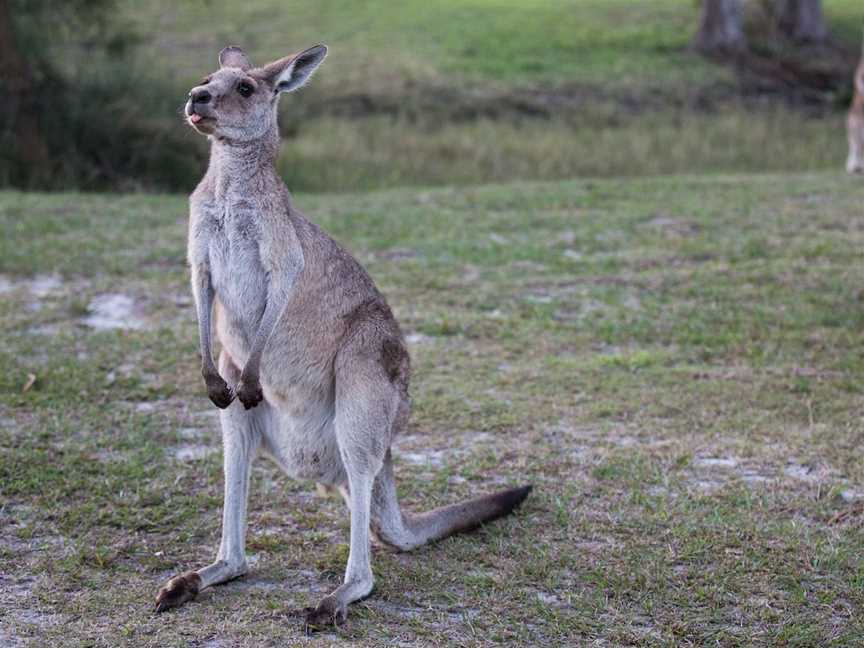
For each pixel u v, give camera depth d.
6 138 15.73
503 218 12.02
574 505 5.62
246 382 4.49
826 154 18.72
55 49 17.47
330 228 11.52
